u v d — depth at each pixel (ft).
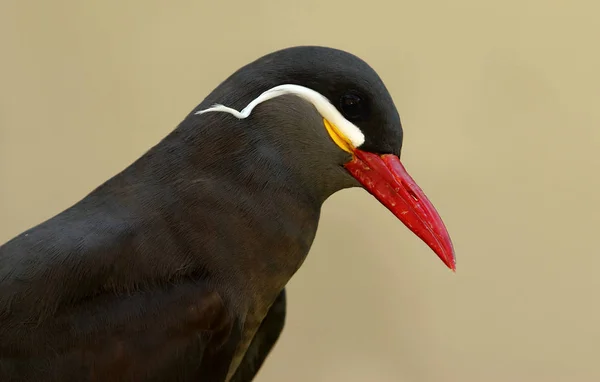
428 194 9.36
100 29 9.38
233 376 9.07
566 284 9.37
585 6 9.31
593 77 9.32
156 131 9.39
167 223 8.85
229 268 8.86
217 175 8.86
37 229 8.85
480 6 9.32
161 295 8.82
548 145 9.34
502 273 9.37
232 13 9.36
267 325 9.05
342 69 8.88
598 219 9.35
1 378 8.78
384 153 8.90
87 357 8.79
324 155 8.89
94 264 8.81
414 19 9.34
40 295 8.80
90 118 9.39
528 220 9.36
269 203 8.87
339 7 9.35
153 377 8.80
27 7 9.38
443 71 9.34
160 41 9.37
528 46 9.32
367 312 9.39
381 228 9.37
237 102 8.87
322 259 9.39
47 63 9.39
